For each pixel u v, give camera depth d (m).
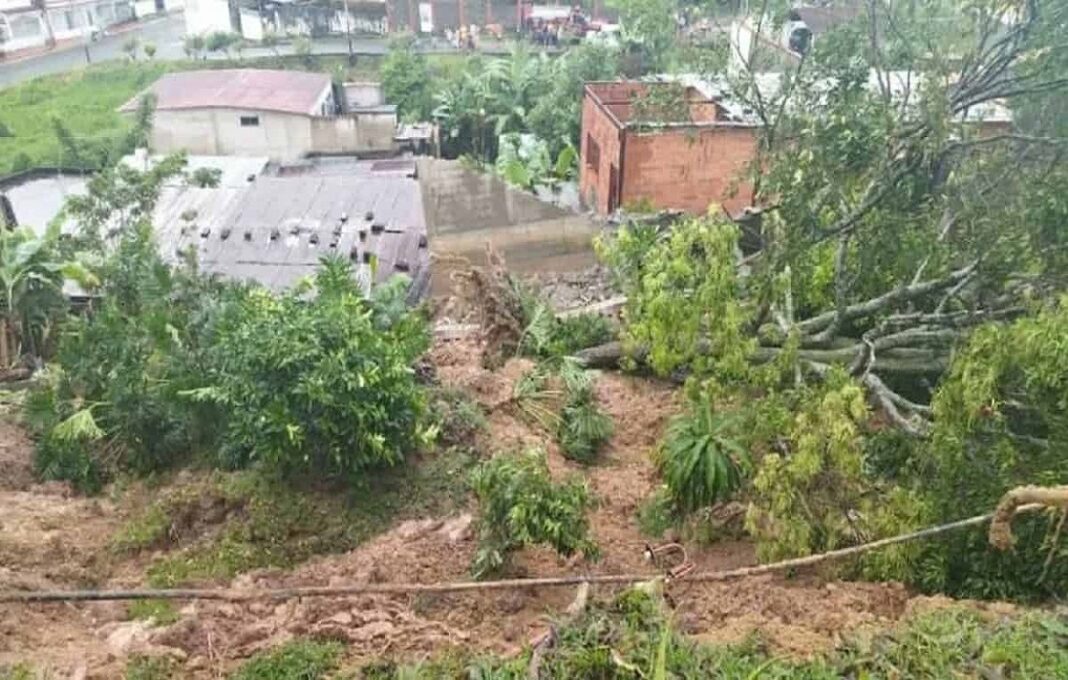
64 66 45.69
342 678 6.04
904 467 8.54
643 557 8.57
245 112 30.75
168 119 30.77
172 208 20.48
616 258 12.17
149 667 6.34
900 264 10.77
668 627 5.45
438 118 33.16
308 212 20.41
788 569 7.76
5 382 14.86
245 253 18.97
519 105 32.44
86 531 9.41
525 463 8.17
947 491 7.57
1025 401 7.68
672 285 10.04
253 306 10.45
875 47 12.15
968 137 11.49
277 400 9.22
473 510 9.39
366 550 8.68
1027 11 11.16
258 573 8.32
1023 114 12.34
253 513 9.28
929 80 10.61
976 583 7.32
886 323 10.43
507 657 6.18
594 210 21.59
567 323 13.30
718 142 19.05
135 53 46.78
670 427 9.87
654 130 17.73
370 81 38.94
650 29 18.11
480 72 35.19
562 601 7.63
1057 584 7.13
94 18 50.81
